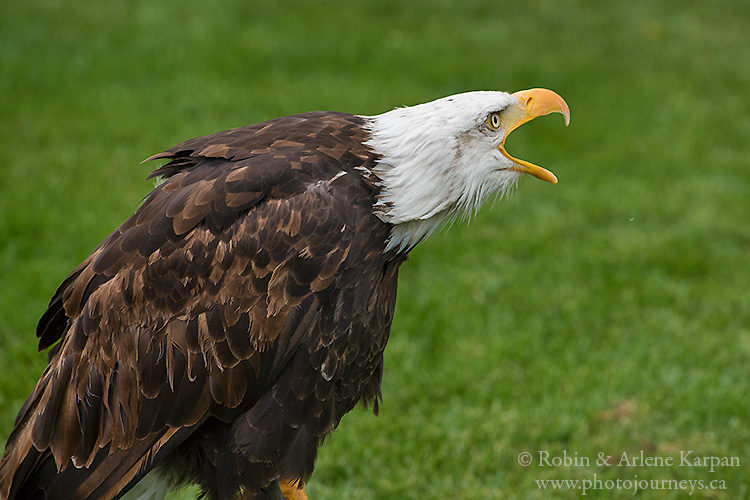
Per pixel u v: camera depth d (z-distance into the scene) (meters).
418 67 21.03
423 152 6.77
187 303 6.35
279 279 6.36
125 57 19.81
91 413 6.44
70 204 13.91
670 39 24.95
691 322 12.34
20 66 18.72
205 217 6.36
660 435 10.02
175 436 6.46
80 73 18.83
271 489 7.10
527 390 10.69
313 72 20.20
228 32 21.83
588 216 15.38
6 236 12.94
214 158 6.77
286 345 6.44
